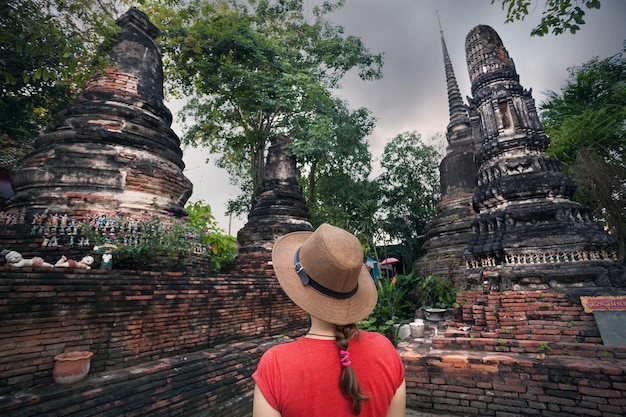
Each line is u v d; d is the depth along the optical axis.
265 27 19.34
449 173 16.11
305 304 1.20
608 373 4.66
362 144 17.67
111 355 4.61
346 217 19.94
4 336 3.65
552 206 7.81
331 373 1.08
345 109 17.91
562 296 6.00
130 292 4.84
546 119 17.08
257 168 19.67
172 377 4.92
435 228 15.50
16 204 6.67
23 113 11.62
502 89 9.96
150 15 14.09
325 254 1.19
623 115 12.48
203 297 6.07
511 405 5.11
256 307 7.55
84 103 7.79
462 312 7.21
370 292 1.40
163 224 6.92
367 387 1.10
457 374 5.54
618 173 11.05
